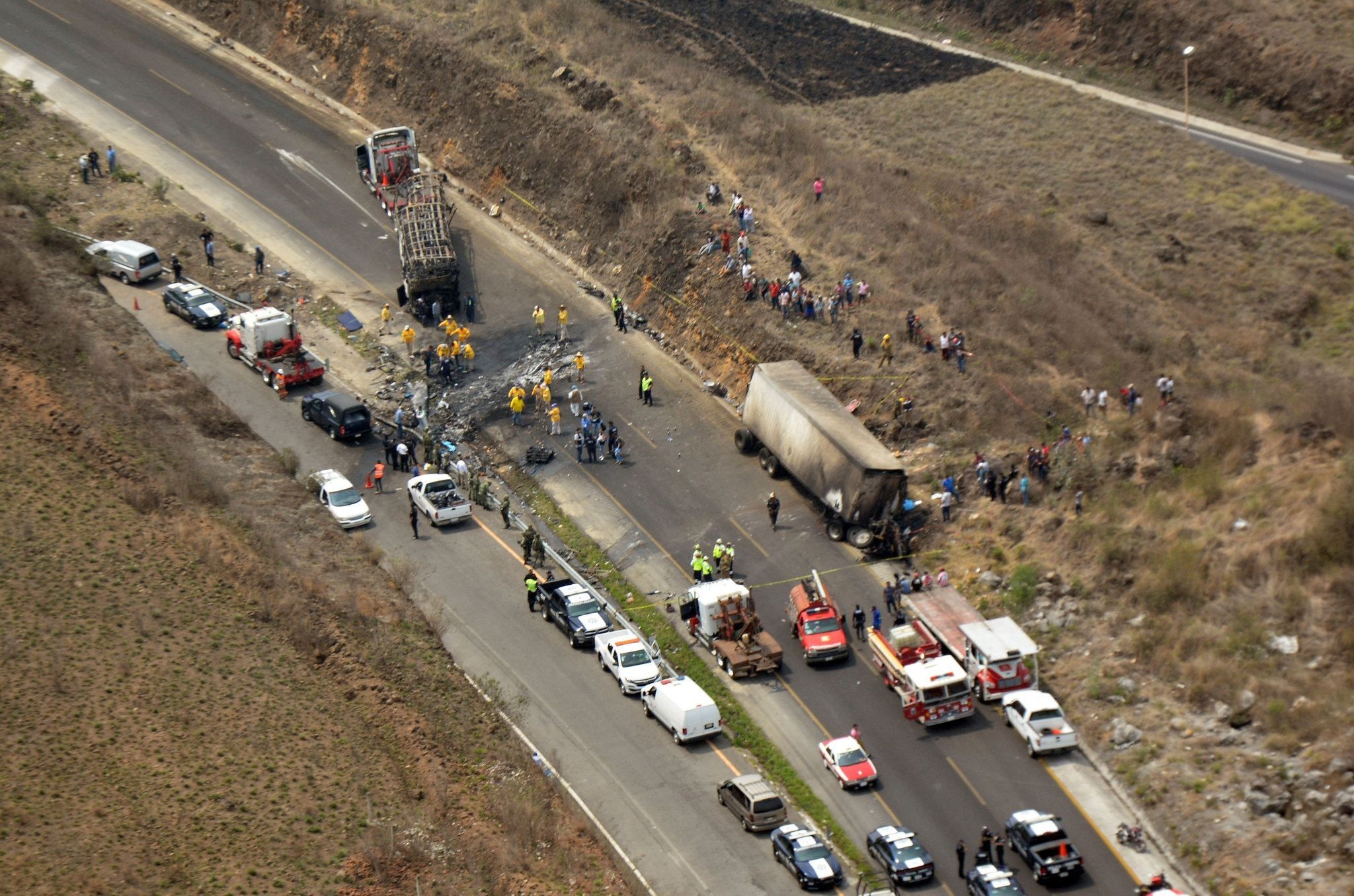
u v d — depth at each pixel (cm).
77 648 11381
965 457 15850
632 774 12394
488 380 18512
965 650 13212
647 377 17862
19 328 15400
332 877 9850
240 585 12731
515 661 13662
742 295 18550
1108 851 11481
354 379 18250
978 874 10912
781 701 13362
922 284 18625
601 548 15588
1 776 9994
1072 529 14512
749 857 11488
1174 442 15138
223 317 18825
